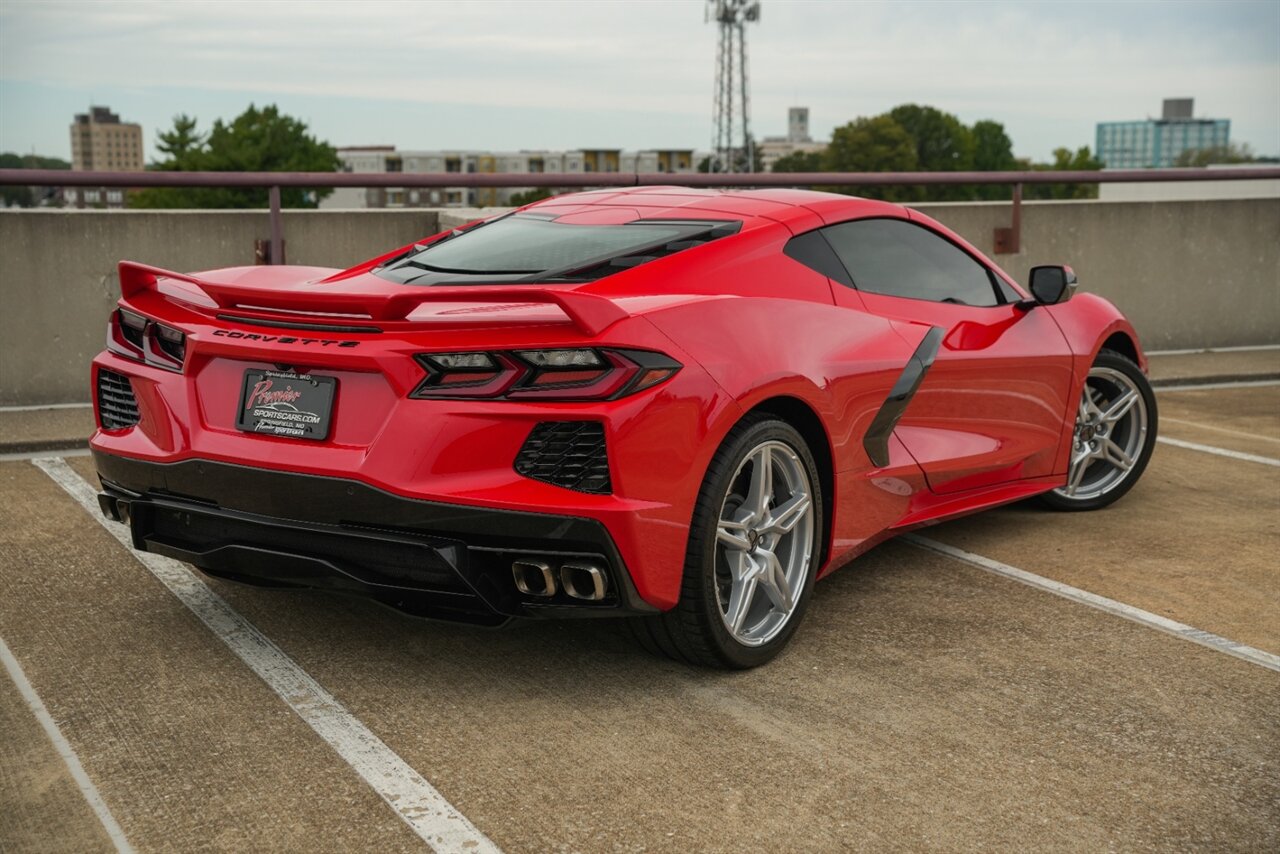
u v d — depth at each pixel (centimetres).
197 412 301
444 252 349
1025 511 475
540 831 232
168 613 347
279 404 289
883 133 12988
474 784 250
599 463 270
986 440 404
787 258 343
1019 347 414
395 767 257
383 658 316
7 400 621
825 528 339
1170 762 264
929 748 269
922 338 366
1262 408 690
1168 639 338
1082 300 466
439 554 270
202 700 289
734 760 262
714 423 284
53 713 281
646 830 233
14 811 237
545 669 311
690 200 370
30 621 339
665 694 296
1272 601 370
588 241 337
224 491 294
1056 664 319
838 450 331
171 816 236
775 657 320
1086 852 228
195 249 643
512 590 280
